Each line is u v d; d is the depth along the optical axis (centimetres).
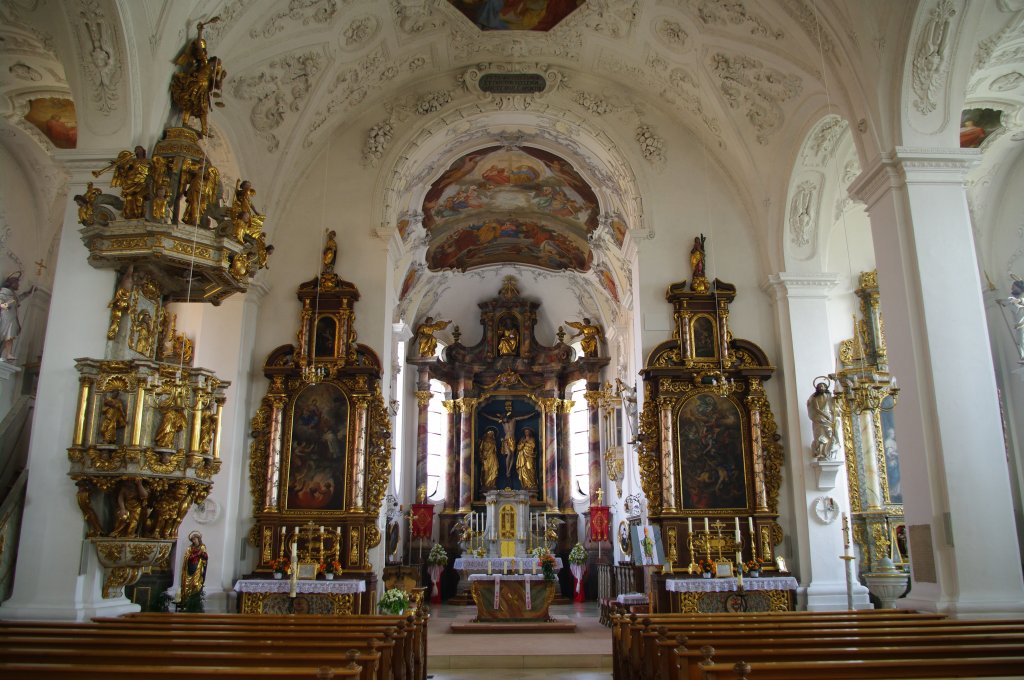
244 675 535
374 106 1689
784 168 1543
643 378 1541
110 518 958
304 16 1380
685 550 1451
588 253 2389
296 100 1524
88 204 970
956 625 842
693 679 626
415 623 976
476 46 1648
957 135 1112
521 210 2333
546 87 1702
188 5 1109
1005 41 1182
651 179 1653
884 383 1568
